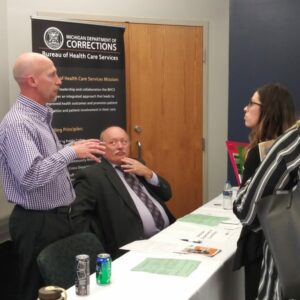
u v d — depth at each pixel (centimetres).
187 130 469
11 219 229
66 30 372
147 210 279
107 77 398
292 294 138
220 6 462
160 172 466
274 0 396
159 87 458
